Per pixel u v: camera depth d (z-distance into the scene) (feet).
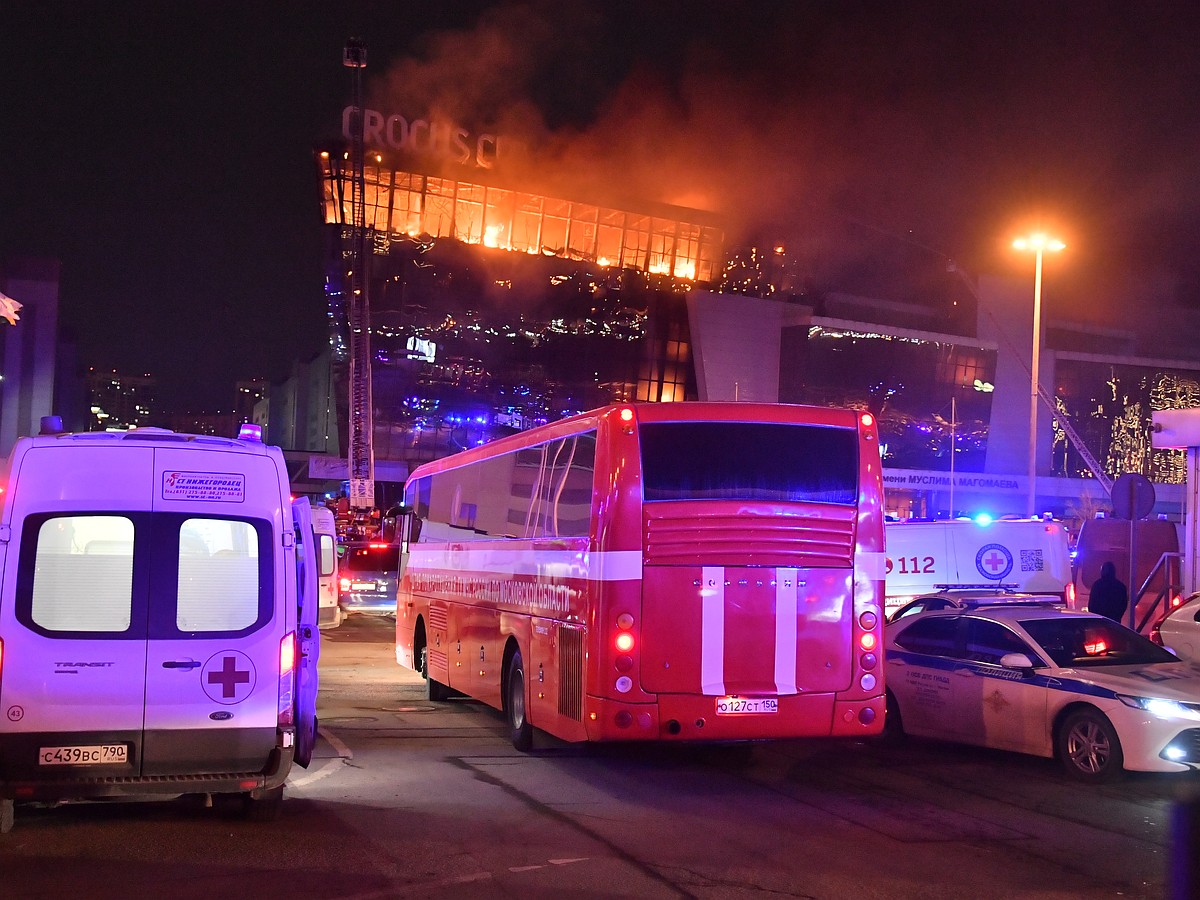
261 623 23.02
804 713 29.71
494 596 38.78
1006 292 324.60
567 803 27.20
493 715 43.50
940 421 315.37
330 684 53.11
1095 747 30.68
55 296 378.94
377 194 267.18
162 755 22.16
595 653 29.19
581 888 19.62
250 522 23.34
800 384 306.76
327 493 325.42
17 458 22.39
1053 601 39.29
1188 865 21.81
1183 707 29.43
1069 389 326.85
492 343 281.13
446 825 24.43
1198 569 57.67
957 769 32.99
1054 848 23.18
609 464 29.66
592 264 293.64
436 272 273.54
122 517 22.57
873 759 34.78
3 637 21.63
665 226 302.66
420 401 274.57
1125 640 34.73
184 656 22.41
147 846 22.18
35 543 22.08
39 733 21.61
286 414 483.10
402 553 55.47
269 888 19.30
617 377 298.76
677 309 307.58
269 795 24.12
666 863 21.48
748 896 19.31
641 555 29.30
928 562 64.18
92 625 22.11
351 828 23.95
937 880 20.56
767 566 29.86
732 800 27.99
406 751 34.58
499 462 39.96
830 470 30.55
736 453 30.04
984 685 34.12
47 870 20.31
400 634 54.95
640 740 29.17
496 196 280.10
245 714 22.66
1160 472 326.03
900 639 38.17
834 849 22.86
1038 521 65.51
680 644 29.22
